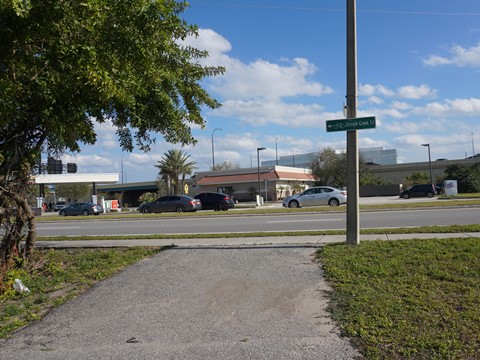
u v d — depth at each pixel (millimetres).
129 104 7797
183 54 10039
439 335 4898
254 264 8523
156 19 7168
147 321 6062
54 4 5688
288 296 6672
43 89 6402
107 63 6555
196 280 7805
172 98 10250
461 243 8867
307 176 76438
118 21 6797
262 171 66562
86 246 11742
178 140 10727
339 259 8234
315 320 5684
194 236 13102
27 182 8812
